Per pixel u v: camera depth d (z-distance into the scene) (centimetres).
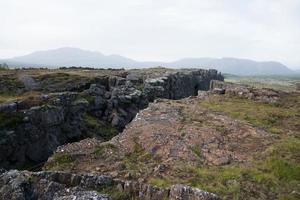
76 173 2347
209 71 14500
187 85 10819
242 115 3559
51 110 5116
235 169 2308
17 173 2173
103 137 5878
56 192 2059
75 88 7538
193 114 3456
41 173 2203
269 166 2334
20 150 4494
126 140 2883
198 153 2584
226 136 2877
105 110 6775
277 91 5031
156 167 2377
